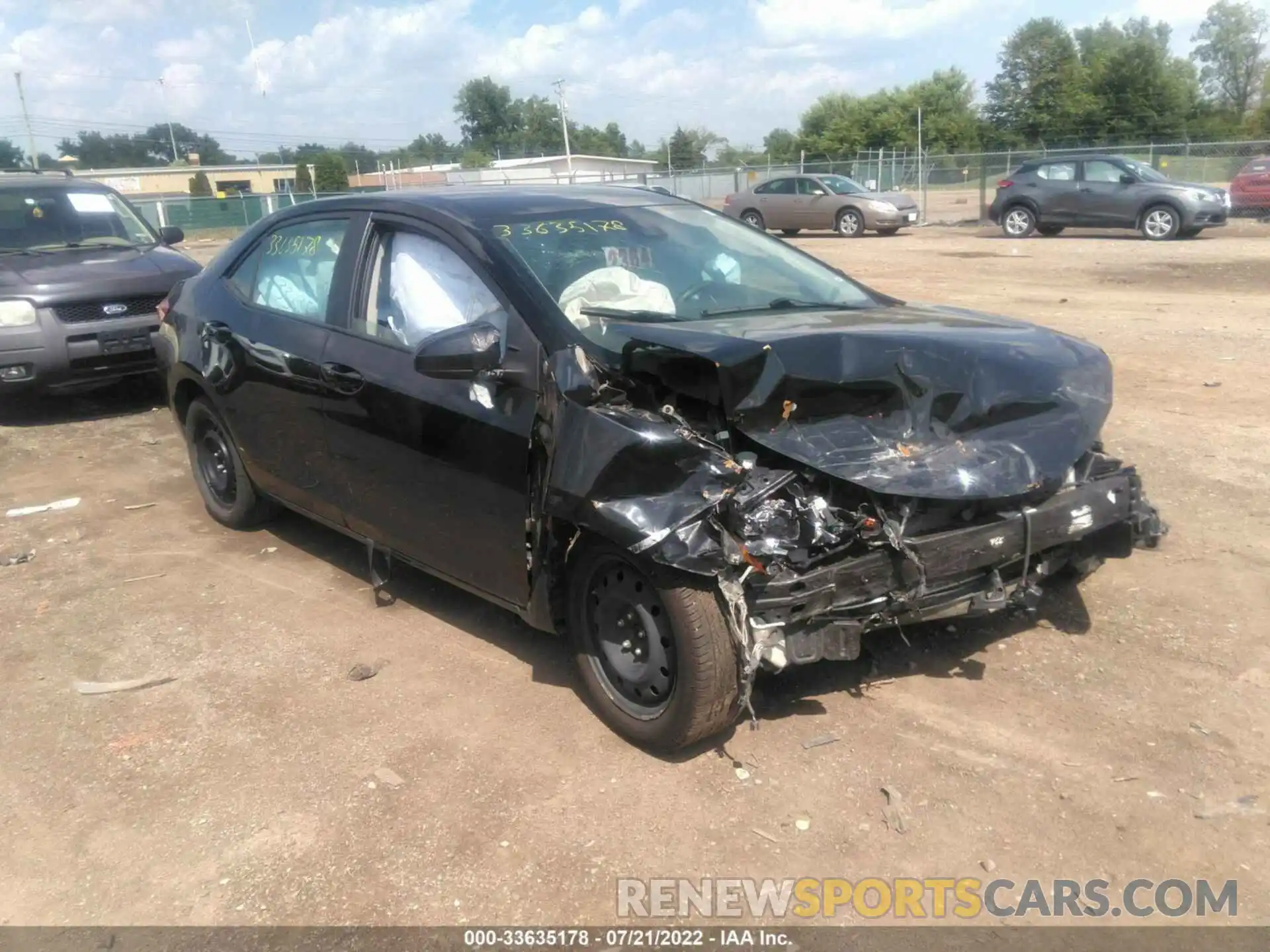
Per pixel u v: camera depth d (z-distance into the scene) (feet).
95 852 10.32
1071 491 11.86
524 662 13.70
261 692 13.15
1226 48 253.24
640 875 9.67
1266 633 13.39
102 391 30.71
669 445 10.26
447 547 13.30
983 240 73.00
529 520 11.76
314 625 14.96
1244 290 43.24
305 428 15.16
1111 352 30.04
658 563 10.16
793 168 118.83
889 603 10.91
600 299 12.69
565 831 10.29
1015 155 89.92
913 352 11.39
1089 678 12.59
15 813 10.97
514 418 11.81
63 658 14.25
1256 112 203.82
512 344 12.03
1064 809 10.32
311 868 9.95
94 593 16.33
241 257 17.47
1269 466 19.36
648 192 16.58
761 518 10.57
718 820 10.35
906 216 81.15
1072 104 211.00
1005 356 11.71
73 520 19.69
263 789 11.17
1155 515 13.30
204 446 18.88
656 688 11.15
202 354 17.24
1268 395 24.48
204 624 15.12
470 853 10.05
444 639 14.43
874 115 232.32
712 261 14.55
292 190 202.39
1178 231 66.39
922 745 11.40
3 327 24.88
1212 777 10.69
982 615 11.96
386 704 12.76
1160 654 13.01
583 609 11.81
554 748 11.69
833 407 11.11
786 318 12.95
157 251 28.99
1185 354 29.43
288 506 16.90
